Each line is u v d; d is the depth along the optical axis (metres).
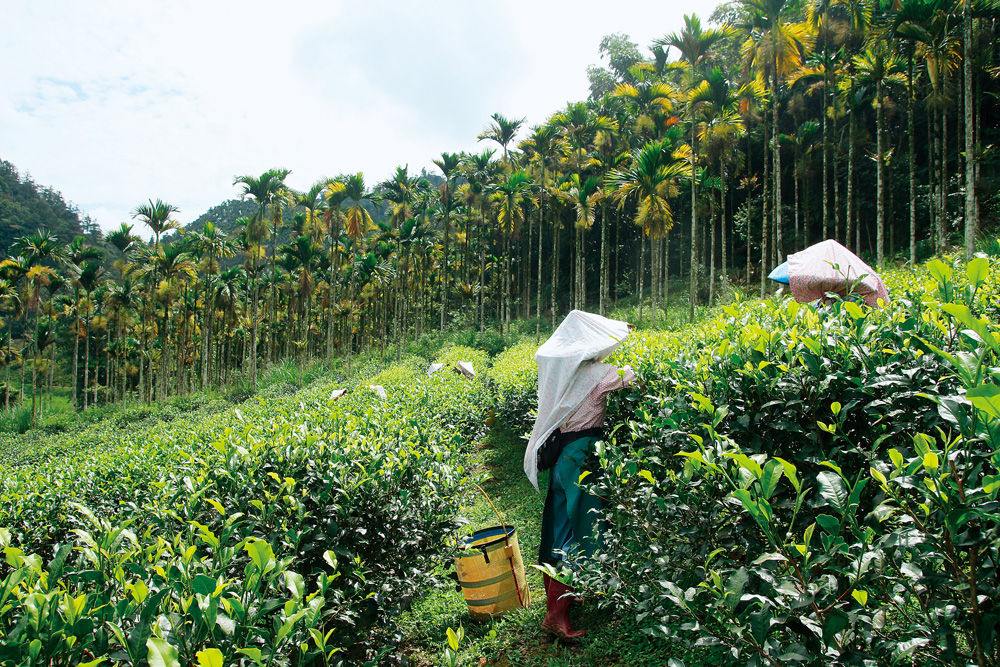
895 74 18.06
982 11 13.29
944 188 16.00
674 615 1.83
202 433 6.50
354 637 2.80
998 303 2.46
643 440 2.80
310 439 3.47
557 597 3.08
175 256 33.34
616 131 26.81
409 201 37.22
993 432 1.08
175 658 1.30
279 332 57.41
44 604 1.50
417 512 3.44
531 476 3.53
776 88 17.70
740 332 2.57
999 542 1.12
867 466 1.75
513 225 29.50
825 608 1.31
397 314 43.34
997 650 1.18
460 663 3.04
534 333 31.94
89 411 36.28
